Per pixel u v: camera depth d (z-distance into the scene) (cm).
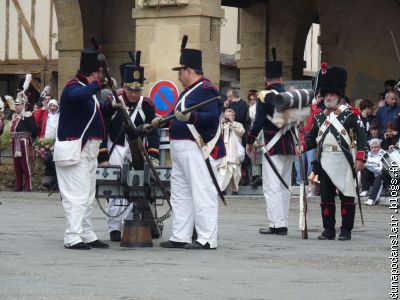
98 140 1467
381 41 3609
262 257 1388
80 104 1438
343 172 1655
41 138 2914
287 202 1748
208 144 1466
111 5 3803
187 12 2817
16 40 4509
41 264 1266
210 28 2842
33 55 4481
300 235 1734
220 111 1486
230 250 1470
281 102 1634
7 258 1319
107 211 1588
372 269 1273
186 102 1466
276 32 3888
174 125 1478
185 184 1484
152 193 1514
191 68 1475
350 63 3653
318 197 2628
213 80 2844
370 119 2734
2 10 4534
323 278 1184
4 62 4522
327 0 3666
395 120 2608
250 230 1803
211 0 2833
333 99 1669
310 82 2903
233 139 2712
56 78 4462
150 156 1605
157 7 2850
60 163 1444
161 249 1466
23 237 1590
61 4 3734
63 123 1445
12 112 3366
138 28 2888
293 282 1147
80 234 1458
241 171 2827
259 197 2681
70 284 1106
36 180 2958
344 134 1655
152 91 2112
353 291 1091
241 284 1125
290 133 1725
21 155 2916
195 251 1447
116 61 3816
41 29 4475
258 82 3919
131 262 1304
